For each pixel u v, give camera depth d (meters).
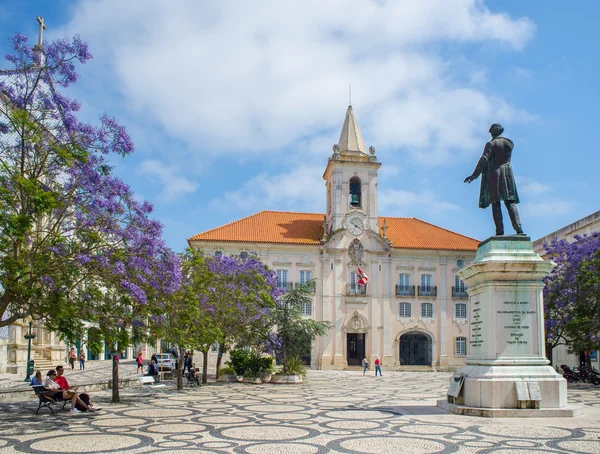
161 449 9.24
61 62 12.41
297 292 30.17
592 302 26.72
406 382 29.23
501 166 13.05
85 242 12.45
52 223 13.23
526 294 12.20
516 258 12.16
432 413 12.80
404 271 50.09
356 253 49.22
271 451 9.02
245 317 27.92
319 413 14.01
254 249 48.16
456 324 50.03
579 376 30.77
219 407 15.66
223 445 9.57
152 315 14.98
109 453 8.95
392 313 49.28
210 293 23.25
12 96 12.03
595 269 25.70
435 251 50.28
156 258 14.21
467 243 51.94
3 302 11.73
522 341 12.05
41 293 11.74
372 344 48.50
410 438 9.95
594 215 36.34
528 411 11.61
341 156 50.28
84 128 12.55
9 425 12.02
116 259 12.62
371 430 10.99
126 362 49.97
